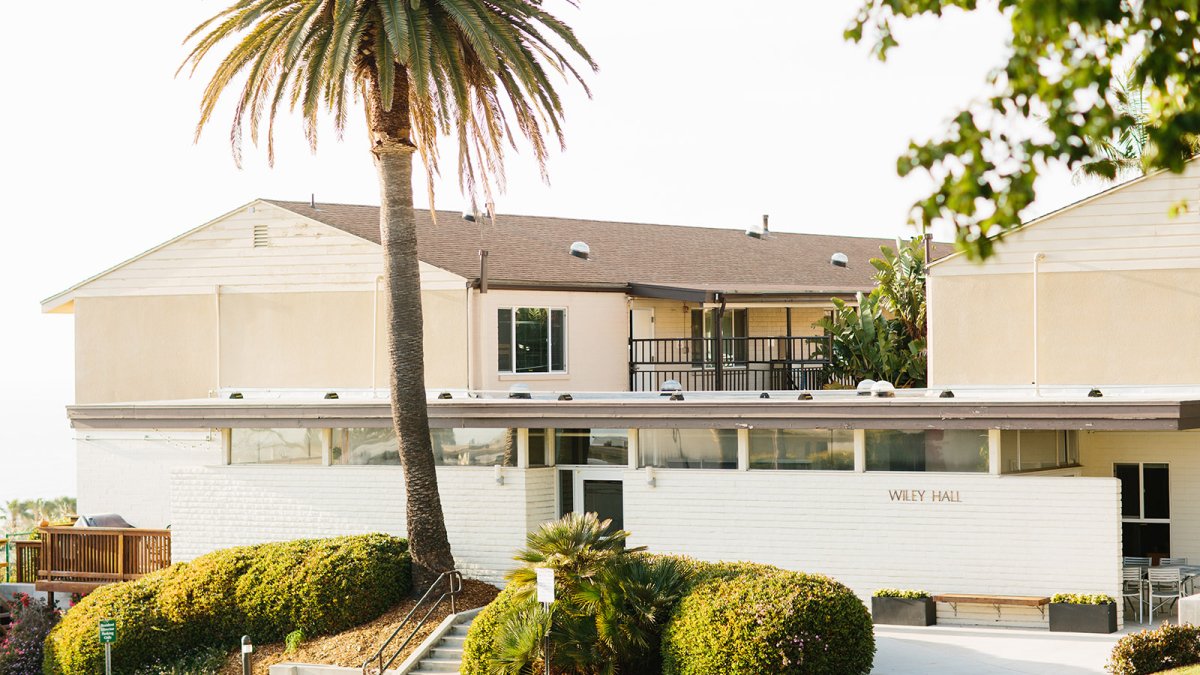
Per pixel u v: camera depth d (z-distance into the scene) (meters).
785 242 50.28
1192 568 26.89
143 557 32.12
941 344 30.59
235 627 27.75
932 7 10.14
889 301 39.03
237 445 31.62
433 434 30.16
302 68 27.33
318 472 30.67
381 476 30.08
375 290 35.81
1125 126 9.19
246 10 26.77
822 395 30.16
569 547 22.83
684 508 27.95
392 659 24.84
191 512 31.77
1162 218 28.77
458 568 29.59
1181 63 9.70
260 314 37.25
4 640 30.97
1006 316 30.05
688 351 38.69
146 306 38.69
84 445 37.59
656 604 22.45
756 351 41.50
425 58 25.05
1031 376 29.80
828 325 38.72
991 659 22.73
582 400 28.70
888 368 37.94
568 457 29.66
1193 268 28.50
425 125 28.05
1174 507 28.62
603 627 22.25
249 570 27.84
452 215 42.09
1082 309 29.38
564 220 44.62
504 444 29.53
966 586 25.73
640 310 38.94
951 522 25.88
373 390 35.72
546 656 21.61
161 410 30.95
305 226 36.78
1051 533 25.16
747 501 27.45
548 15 26.73
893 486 26.31
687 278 40.34
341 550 27.62
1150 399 23.77
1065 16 8.55
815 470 27.03
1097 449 29.14
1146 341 28.84
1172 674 19.52
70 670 27.36
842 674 21.50
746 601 21.58
